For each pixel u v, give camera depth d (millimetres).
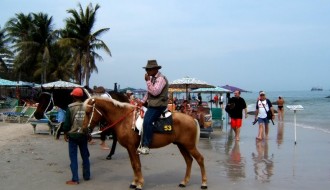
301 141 15797
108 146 13656
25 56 48469
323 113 41406
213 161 11070
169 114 7688
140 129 7422
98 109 7590
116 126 7676
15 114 22078
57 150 12453
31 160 10703
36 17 49031
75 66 44625
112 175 9031
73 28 43906
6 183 8141
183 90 26594
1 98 43562
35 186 7914
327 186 8133
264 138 16750
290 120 30406
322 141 15820
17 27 49844
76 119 7938
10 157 11148
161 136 7555
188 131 7773
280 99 27656
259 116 16172
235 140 15984
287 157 11797
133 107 7738
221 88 26344
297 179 8781
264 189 7855
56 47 49438
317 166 10344
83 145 8383
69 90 11195
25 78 53562
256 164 10625
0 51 51000
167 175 9125
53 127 16344
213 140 16125
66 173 9141
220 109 20500
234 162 10922
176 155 11875
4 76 55812
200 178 8836
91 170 9562
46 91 11672
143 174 9211
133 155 7684
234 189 7844
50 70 51188
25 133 17125
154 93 7336
